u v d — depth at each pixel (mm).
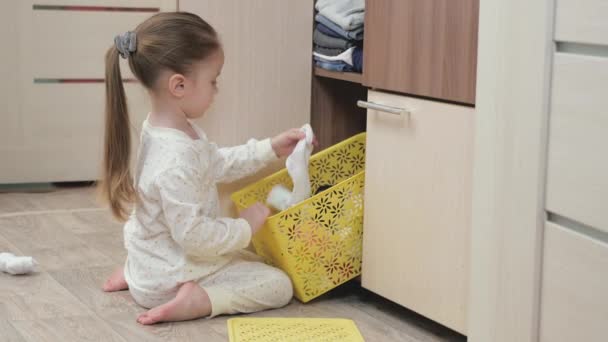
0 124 2748
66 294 1797
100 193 1787
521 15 1271
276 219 1746
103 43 2812
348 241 1824
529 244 1289
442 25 1512
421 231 1614
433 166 1569
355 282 1982
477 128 1392
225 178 1928
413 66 1590
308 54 2068
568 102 1201
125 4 2814
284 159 2068
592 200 1167
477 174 1399
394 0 1623
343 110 2146
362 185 1816
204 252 1700
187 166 1696
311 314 1741
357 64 1864
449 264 1554
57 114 2803
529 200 1281
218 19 1985
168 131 1725
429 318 1621
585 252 1186
